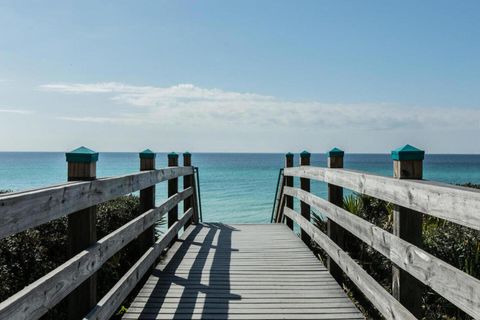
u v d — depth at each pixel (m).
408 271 2.89
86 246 3.18
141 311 4.15
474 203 2.13
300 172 7.32
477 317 2.07
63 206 2.71
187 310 4.18
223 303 4.37
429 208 2.61
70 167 3.29
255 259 6.12
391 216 6.95
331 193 5.22
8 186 56.22
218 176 63.06
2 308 1.93
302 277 5.26
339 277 5.17
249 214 25.23
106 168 101.56
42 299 2.32
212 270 5.55
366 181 3.82
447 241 5.85
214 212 26.11
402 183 3.00
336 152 5.35
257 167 98.38
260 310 4.17
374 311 4.60
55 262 4.91
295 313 4.11
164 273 5.41
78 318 3.16
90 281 3.18
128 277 4.01
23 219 2.23
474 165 116.62
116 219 6.81
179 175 7.76
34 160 179.50
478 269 5.38
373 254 6.20
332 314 4.08
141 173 4.78
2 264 4.21
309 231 6.47
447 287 2.37
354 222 4.17
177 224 7.05
